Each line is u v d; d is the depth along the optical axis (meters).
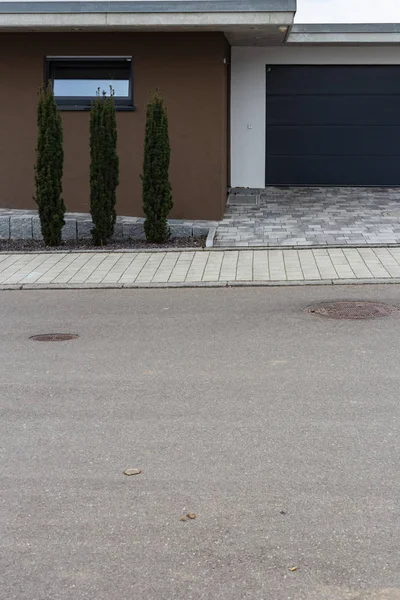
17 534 4.09
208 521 4.18
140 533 4.08
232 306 9.43
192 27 14.05
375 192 17.69
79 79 15.04
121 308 9.50
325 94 18.12
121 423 5.63
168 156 13.21
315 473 4.73
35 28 14.24
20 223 13.97
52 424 5.64
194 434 5.39
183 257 12.22
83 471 4.84
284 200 16.81
